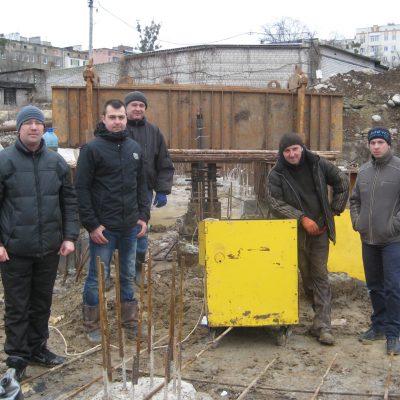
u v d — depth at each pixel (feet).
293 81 27.58
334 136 28.76
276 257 16.46
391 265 16.16
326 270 17.31
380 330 17.20
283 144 16.53
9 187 13.69
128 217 16.37
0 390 11.84
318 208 16.94
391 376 14.65
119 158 16.06
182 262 12.78
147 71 107.96
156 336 17.33
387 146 16.24
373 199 16.38
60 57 289.74
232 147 27.94
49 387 14.03
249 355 16.08
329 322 17.07
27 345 14.48
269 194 17.19
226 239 16.35
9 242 13.76
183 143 27.78
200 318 18.44
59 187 14.42
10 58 264.93
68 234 14.74
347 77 74.69
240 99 27.81
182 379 14.44
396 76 73.51
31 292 14.67
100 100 26.73
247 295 16.46
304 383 14.29
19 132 13.76
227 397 13.57
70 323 18.52
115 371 14.71
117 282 11.98
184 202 47.01
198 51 101.65
